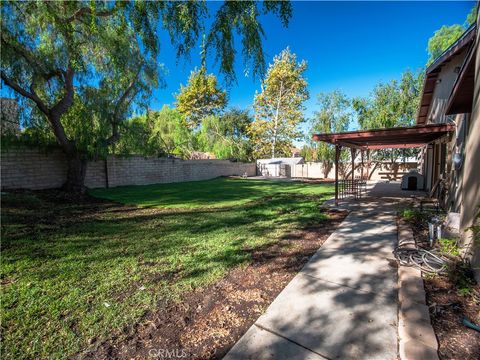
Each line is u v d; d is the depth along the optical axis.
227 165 23.95
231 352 2.01
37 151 10.35
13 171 9.66
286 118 29.84
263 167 27.53
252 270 3.46
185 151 22.83
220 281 3.16
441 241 4.01
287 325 2.31
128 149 11.98
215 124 26.78
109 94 10.15
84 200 9.24
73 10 6.76
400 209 7.07
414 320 2.24
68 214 6.92
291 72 28.19
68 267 3.53
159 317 2.46
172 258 3.87
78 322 2.36
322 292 2.85
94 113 9.77
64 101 9.01
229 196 10.72
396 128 6.48
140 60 9.66
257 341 2.12
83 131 9.59
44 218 6.36
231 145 26.64
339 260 3.72
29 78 8.30
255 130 30.86
